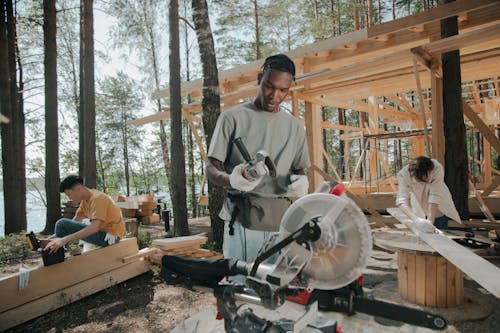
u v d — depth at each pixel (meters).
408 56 5.64
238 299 1.47
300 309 1.80
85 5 8.58
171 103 7.24
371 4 15.73
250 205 1.75
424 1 16.27
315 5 17.98
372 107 11.66
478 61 6.23
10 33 11.00
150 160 35.69
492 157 17.78
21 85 15.50
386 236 3.45
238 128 1.76
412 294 3.26
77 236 3.72
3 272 5.38
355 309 1.33
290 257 1.26
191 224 9.51
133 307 3.52
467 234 3.48
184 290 3.95
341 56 8.30
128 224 6.67
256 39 17.23
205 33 5.99
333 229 1.22
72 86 19.05
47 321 3.26
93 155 8.47
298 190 1.74
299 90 7.60
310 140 7.96
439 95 6.11
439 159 5.93
